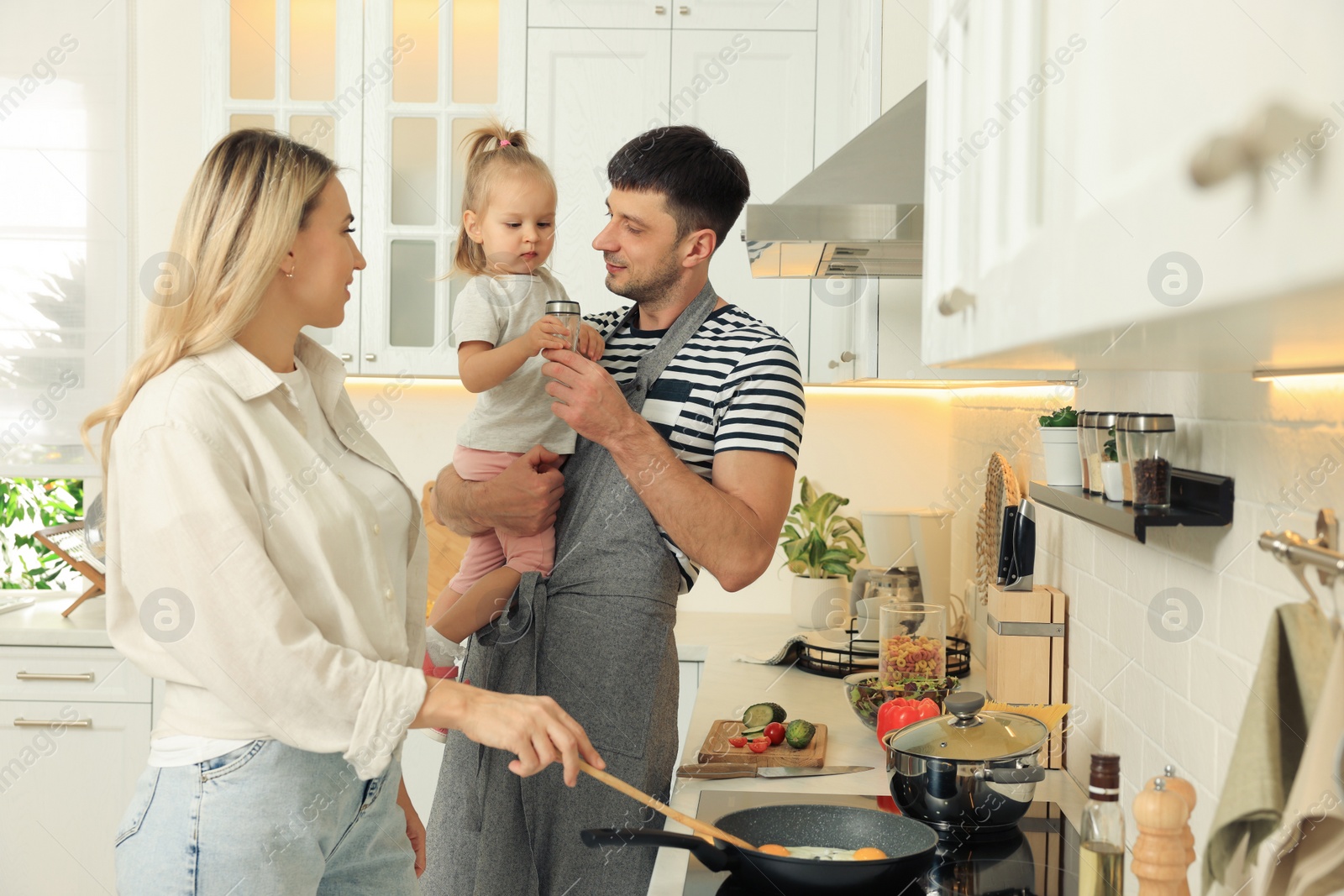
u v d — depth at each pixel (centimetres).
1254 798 75
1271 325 39
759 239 134
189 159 283
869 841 113
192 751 101
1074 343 53
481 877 138
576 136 259
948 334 77
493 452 157
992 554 199
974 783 115
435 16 258
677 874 110
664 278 140
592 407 125
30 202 280
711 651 236
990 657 165
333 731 99
